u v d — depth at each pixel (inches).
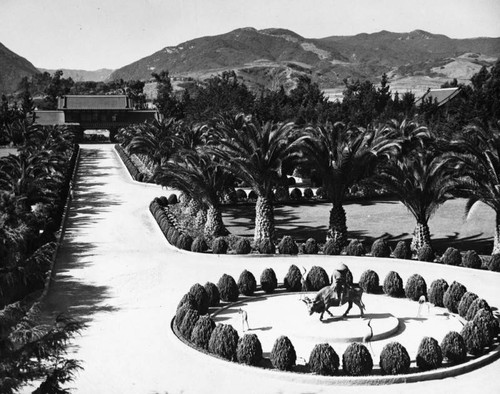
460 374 825.5
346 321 992.9
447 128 2511.1
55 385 589.9
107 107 5012.3
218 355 885.2
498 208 1390.3
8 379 544.1
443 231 1785.2
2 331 576.7
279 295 1192.8
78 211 2166.6
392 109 3289.9
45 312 1088.2
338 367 818.2
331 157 1551.4
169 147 2728.8
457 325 999.0
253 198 2352.4
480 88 3029.0
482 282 1256.2
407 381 800.3
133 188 2728.8
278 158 1558.8
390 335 950.4
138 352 908.6
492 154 1358.3
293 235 1779.0
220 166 1604.3
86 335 976.3
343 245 1576.0
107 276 1337.4
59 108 4980.3
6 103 4894.2
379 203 2235.5
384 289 1172.5
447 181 1428.4
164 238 1728.6
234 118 2313.0
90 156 4072.3
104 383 804.0
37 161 1857.8
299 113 3378.4
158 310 1102.4
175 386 796.6
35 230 1398.9
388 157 1507.1
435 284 1104.8
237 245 1520.7
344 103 3535.9
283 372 822.5
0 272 698.2
